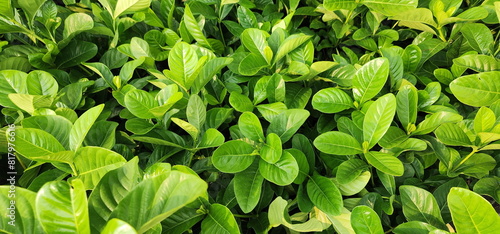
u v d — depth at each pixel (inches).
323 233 13.7
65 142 12.5
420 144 13.3
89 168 11.9
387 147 13.3
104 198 9.1
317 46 20.3
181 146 13.9
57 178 12.9
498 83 13.4
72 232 7.7
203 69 14.8
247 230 14.9
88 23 17.5
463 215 9.8
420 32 19.9
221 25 21.1
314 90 17.1
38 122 12.3
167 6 19.3
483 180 13.4
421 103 15.1
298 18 20.8
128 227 6.9
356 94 14.8
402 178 14.8
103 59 18.1
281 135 13.8
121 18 18.4
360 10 19.1
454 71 16.1
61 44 17.4
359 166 13.2
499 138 12.6
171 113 14.7
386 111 12.9
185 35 18.2
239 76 16.8
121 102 15.4
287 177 12.3
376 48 18.6
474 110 16.2
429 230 11.3
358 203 13.2
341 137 13.3
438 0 16.7
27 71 17.2
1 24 17.1
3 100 14.1
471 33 17.0
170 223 12.0
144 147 16.2
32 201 8.1
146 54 16.8
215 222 12.0
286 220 12.1
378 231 10.9
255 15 20.6
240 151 13.1
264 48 16.3
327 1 17.2
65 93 15.3
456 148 15.2
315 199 12.7
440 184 14.5
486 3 18.2
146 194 7.8
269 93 15.2
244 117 13.7
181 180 7.7
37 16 18.7
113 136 13.8
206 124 14.8
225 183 14.9
